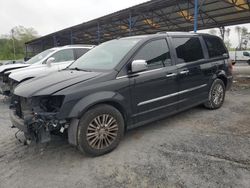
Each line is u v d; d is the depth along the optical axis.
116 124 3.34
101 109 3.16
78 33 23.97
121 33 23.88
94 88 3.11
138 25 19.81
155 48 3.92
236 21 17.47
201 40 4.94
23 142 3.34
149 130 4.14
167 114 4.11
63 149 3.51
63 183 2.63
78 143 3.07
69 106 2.90
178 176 2.64
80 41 30.17
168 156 3.13
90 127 3.10
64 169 2.93
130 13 14.56
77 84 3.04
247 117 4.70
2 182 2.70
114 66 3.47
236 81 10.31
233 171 2.69
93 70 3.62
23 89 3.19
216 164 2.86
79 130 3.02
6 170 2.96
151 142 3.62
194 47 4.71
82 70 3.74
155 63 3.86
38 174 2.84
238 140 3.55
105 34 24.50
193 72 4.50
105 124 3.23
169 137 3.79
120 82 3.34
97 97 3.07
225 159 2.97
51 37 27.36
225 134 3.82
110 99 3.20
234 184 2.45
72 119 3.01
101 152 3.22
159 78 3.82
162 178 2.62
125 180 2.63
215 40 5.38
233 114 4.95
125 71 3.45
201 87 4.79
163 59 4.00
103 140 3.24
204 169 2.76
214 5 13.70
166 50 4.09
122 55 3.61
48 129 2.89
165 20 17.73
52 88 2.98
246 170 2.70
